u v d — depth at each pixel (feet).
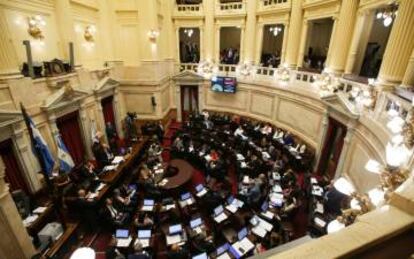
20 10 27.45
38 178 27.84
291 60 43.27
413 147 12.14
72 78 33.78
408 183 3.93
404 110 17.93
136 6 43.60
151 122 49.32
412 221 3.30
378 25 38.68
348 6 31.83
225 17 50.14
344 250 2.81
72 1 35.09
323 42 50.83
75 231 24.04
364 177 24.00
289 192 26.81
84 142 37.09
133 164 36.11
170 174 33.14
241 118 50.93
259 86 48.78
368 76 34.71
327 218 23.86
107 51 44.06
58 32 33.63
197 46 67.00
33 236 21.91
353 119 26.91
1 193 17.04
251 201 25.88
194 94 57.06
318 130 36.42
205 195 26.61
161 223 23.86
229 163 36.60
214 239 23.00
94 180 28.50
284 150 38.78
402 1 21.58
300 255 2.75
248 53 49.55
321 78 34.88
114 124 46.80
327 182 29.71
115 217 24.90
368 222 3.32
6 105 24.14
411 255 3.40
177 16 52.39
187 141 39.63
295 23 41.34
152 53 45.91
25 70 27.86
